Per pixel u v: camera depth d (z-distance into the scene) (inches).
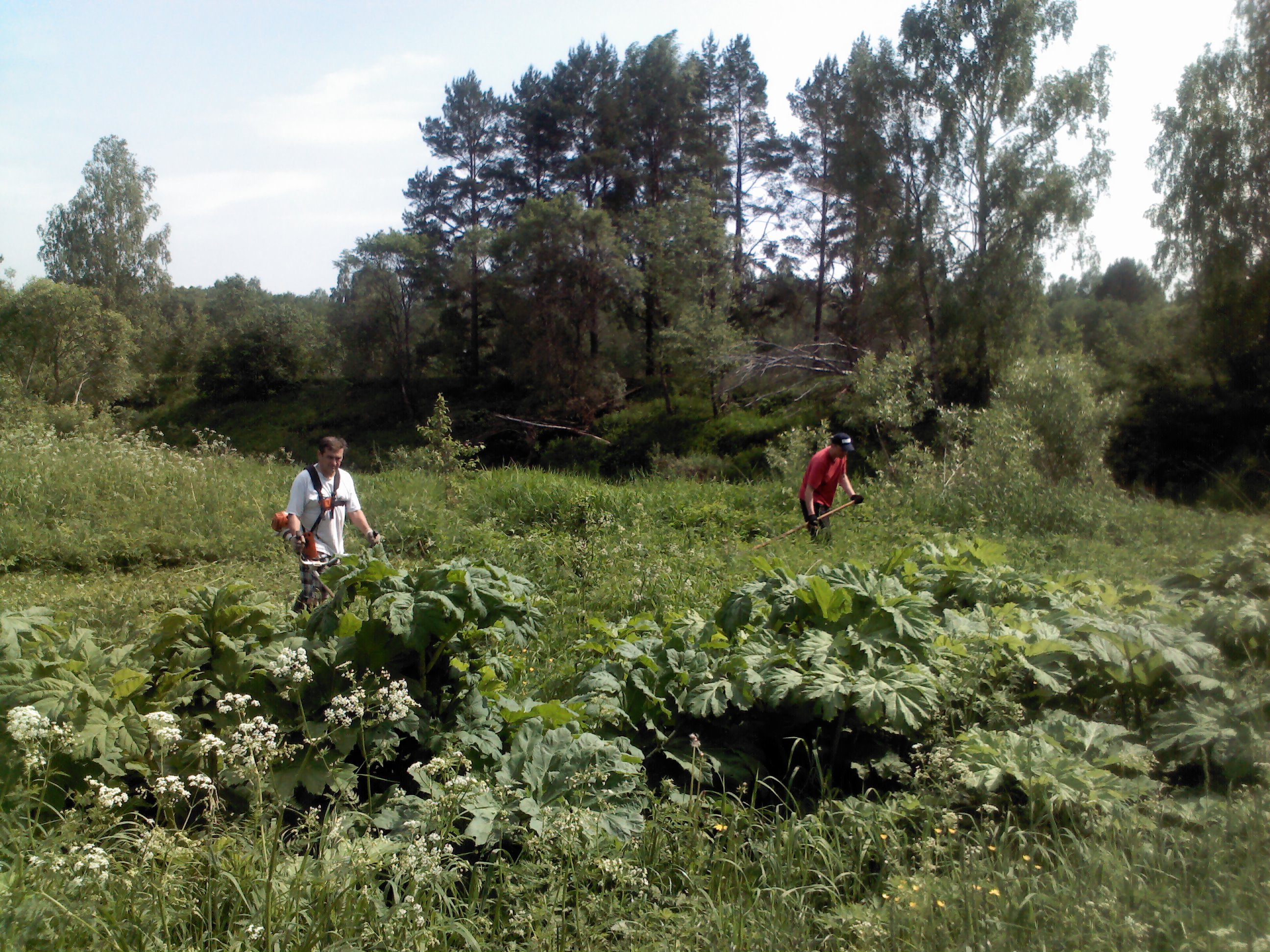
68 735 120.8
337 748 140.0
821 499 405.1
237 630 157.1
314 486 242.7
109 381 1540.4
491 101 1900.8
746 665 163.3
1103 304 2046.0
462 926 107.4
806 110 1525.6
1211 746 149.6
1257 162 1047.6
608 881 124.7
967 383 1218.0
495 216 1916.8
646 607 281.6
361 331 1790.1
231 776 131.4
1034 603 218.7
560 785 135.9
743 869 128.5
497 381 1759.4
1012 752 143.6
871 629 172.2
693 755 152.5
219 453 557.9
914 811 139.9
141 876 107.3
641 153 1718.8
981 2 1130.0
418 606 145.9
